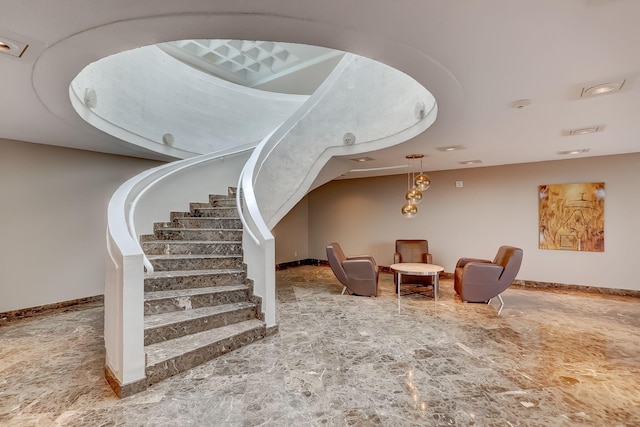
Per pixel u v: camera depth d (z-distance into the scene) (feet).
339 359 9.84
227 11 5.41
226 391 7.97
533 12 5.38
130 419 6.86
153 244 13.14
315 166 17.53
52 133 13.38
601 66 7.35
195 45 22.22
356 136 16.67
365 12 5.45
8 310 13.88
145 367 8.07
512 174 21.06
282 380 8.53
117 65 14.73
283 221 28.32
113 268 8.48
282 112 23.68
